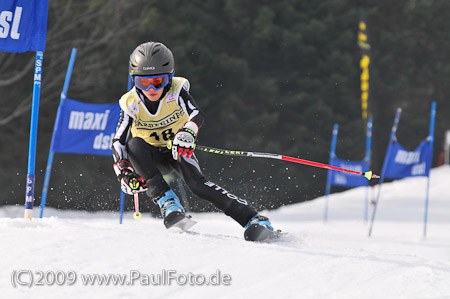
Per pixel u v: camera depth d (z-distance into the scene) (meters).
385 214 34.62
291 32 61.12
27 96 45.25
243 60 56.88
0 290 6.25
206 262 7.56
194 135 9.70
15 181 44.72
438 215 33.66
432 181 46.72
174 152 9.61
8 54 43.03
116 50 47.44
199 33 56.72
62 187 45.19
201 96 55.41
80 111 16.22
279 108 59.75
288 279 7.13
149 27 49.56
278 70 62.12
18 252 7.26
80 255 7.34
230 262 7.62
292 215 34.53
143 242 8.08
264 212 36.59
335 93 62.47
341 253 8.57
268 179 56.50
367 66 50.03
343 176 31.58
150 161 10.13
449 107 73.69
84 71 45.03
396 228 26.81
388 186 47.50
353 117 63.12
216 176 55.09
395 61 71.69
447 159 55.06
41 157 46.12
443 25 73.25
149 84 9.62
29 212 10.05
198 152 53.22
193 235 9.25
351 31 65.75
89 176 45.62
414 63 73.25
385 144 71.50
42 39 10.54
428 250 17.66
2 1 10.29
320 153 59.53
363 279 7.29
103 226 9.57
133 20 47.28
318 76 62.72
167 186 10.06
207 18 57.06
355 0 70.38
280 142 58.81
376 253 8.78
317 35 62.34
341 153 60.62
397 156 24.00
